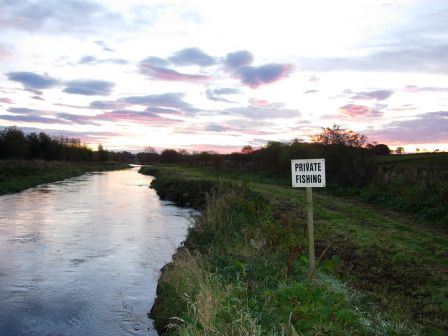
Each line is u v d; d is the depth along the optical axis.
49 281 11.15
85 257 13.55
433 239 13.52
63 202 27.94
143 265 12.66
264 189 28.08
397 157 42.75
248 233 10.19
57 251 14.27
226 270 8.20
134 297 10.02
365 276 9.66
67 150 81.62
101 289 10.57
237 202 14.59
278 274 7.57
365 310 7.02
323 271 8.72
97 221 20.31
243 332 5.10
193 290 7.78
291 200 22.59
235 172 51.41
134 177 65.06
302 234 10.00
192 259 9.22
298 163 7.30
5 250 14.31
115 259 13.32
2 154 54.12
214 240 11.51
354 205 22.50
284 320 5.38
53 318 8.83
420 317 7.33
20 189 35.44
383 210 20.70
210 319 5.68
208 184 29.16
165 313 8.20
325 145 34.09
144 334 8.03
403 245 12.59
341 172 30.75
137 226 18.97
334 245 12.55
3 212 22.56
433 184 20.28
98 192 36.47
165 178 43.78
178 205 27.30
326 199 24.58
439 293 8.47
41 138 70.38
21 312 9.13
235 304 6.07
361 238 13.34
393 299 8.06
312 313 5.45
